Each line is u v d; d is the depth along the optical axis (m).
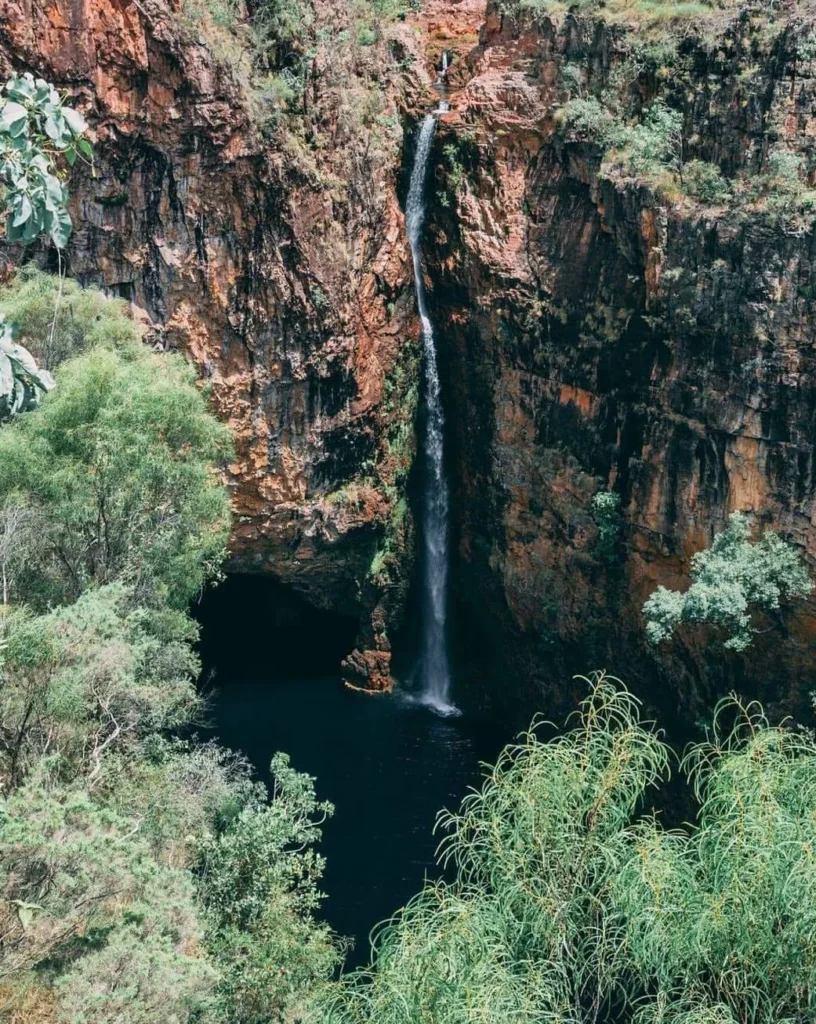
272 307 43.53
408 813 40.91
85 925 20.17
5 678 24.12
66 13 37.88
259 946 26.55
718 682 39.91
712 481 39.06
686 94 39.94
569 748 20.17
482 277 45.78
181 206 41.38
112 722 29.84
